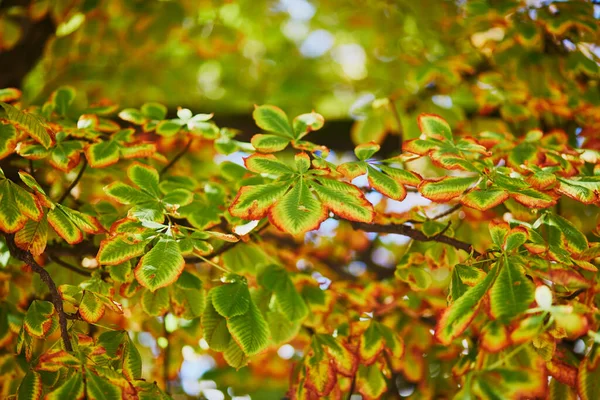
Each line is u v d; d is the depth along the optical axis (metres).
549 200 1.68
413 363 2.12
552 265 1.69
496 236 1.70
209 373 2.51
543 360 1.72
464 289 1.73
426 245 2.02
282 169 1.69
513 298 1.60
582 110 2.20
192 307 1.90
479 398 1.58
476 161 1.78
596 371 1.66
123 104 3.19
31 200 1.71
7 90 1.88
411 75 2.40
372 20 2.96
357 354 1.92
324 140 3.37
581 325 1.55
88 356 1.68
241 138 3.25
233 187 2.06
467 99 2.41
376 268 3.06
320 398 1.93
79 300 1.75
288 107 3.40
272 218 1.62
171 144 2.21
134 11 2.77
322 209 1.64
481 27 2.33
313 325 1.96
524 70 2.25
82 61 2.99
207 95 3.48
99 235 2.00
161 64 3.29
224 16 3.12
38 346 2.04
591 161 1.88
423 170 2.58
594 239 2.16
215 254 1.93
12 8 2.60
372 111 2.45
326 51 3.66
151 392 1.73
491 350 1.59
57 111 2.00
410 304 2.11
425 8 2.63
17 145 1.84
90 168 2.06
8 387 1.93
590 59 2.14
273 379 2.54
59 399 1.60
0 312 1.96
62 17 2.56
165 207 1.79
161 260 1.66
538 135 1.94
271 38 3.60
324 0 3.12
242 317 1.75
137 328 2.17
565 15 2.12
